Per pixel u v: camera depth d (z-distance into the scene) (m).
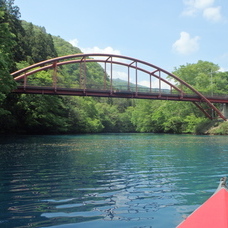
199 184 8.14
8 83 21.56
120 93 49.25
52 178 8.98
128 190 7.34
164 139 36.06
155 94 51.59
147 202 6.18
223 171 10.49
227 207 3.61
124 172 10.22
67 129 58.28
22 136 39.72
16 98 45.44
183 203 6.10
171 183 8.26
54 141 29.23
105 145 24.53
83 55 49.28
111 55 51.81
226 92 62.66
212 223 3.21
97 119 83.44
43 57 67.94
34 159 13.88
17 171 10.33
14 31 53.91
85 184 8.11
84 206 5.87
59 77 62.47
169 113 65.44
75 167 11.39
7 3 62.00
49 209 5.66
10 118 43.06
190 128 60.25
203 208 3.77
